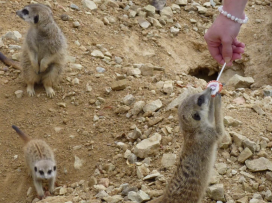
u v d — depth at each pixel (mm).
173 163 1973
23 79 2277
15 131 2148
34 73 2227
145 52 2553
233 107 2139
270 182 1905
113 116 2184
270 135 2025
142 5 2781
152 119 2129
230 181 1911
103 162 2049
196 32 2744
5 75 2314
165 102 2180
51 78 2250
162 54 2576
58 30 2229
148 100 2205
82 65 2369
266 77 2574
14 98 2232
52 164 1976
